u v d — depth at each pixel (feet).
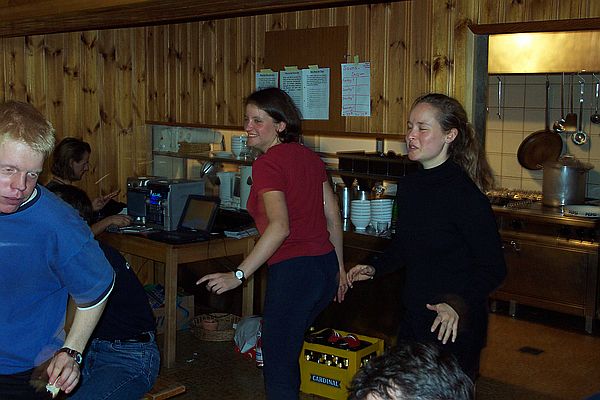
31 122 6.00
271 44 15.94
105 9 13.53
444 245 8.45
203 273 18.51
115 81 19.47
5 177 5.95
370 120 14.28
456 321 8.13
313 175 10.77
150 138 19.84
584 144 19.67
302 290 10.66
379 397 3.86
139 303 9.23
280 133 10.98
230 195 18.04
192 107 18.07
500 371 15.25
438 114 8.53
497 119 21.04
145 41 19.13
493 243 8.27
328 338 13.82
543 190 19.06
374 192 16.15
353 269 9.84
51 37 18.65
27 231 6.33
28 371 6.93
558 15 11.26
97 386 8.62
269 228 10.26
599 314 17.62
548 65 18.66
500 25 12.07
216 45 17.25
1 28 16.69
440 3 12.91
